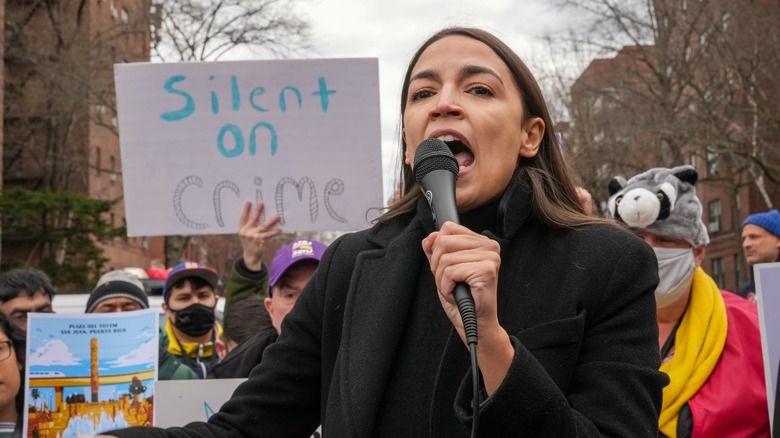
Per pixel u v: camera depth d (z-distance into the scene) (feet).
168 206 13.29
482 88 6.38
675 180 12.32
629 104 93.50
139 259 167.73
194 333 17.61
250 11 88.38
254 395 6.66
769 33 81.61
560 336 5.63
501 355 5.20
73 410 12.00
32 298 14.70
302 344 6.75
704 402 11.04
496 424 5.16
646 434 5.43
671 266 11.73
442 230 5.28
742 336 11.39
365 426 5.84
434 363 6.02
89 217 108.37
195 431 6.39
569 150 7.94
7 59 120.06
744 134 83.97
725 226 141.28
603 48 91.30
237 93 13.43
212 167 13.32
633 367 5.57
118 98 13.44
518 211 6.22
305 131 13.37
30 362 12.00
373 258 6.45
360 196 13.28
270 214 13.26
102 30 118.62
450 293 5.20
